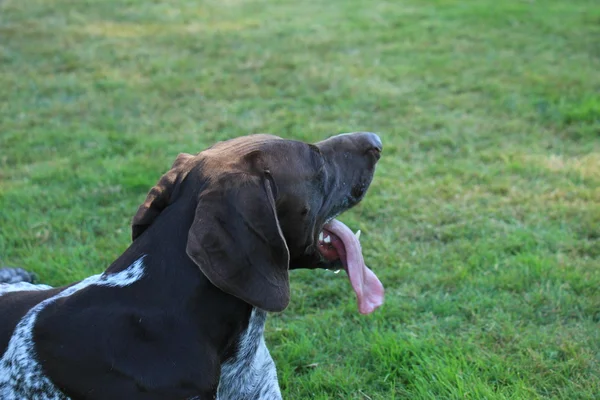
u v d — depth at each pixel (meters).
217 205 2.94
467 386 4.09
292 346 4.61
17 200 6.62
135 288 3.10
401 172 7.11
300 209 3.25
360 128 8.21
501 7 13.38
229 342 3.22
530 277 5.23
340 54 10.98
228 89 9.56
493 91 9.18
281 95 9.38
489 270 5.39
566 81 9.37
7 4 14.48
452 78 9.73
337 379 4.32
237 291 2.89
